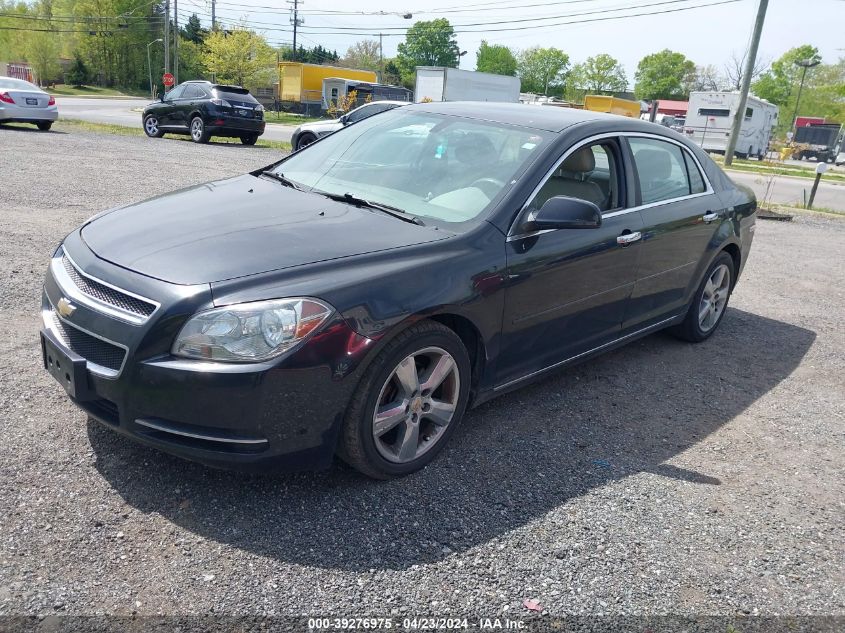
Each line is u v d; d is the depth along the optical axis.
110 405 2.90
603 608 2.55
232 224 3.26
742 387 4.81
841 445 4.07
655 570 2.79
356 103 37.91
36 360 4.05
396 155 4.07
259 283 2.78
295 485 3.10
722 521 3.17
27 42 78.94
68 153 13.02
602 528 3.02
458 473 3.34
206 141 18.97
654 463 3.64
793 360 5.44
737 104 27.00
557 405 4.22
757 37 26.16
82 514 2.76
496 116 4.24
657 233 4.46
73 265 3.12
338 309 2.80
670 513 3.19
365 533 2.82
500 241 3.44
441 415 3.32
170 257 2.93
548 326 3.81
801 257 9.52
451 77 34.22
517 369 3.75
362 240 3.18
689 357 5.29
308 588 2.50
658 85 110.50
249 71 55.38
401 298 2.97
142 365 2.69
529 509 3.10
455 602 2.51
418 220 3.48
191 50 87.94
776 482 3.57
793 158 45.88
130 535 2.68
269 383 2.68
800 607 2.66
